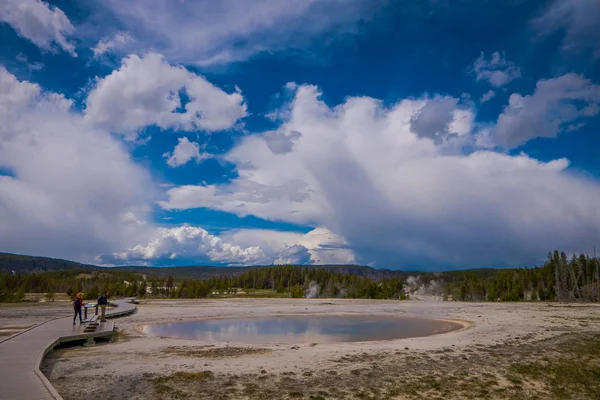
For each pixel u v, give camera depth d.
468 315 46.72
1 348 18.98
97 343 24.80
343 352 21.81
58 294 100.00
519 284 101.75
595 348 22.53
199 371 17.23
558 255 107.00
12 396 11.86
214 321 41.81
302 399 13.55
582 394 14.30
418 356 20.55
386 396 13.88
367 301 83.88
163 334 31.80
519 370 17.44
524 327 32.81
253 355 20.98
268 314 49.25
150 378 16.02
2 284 80.44
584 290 93.69
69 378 15.98
